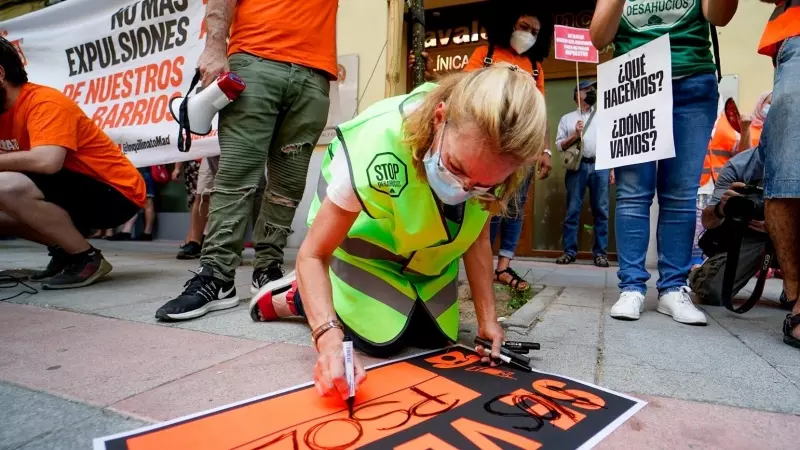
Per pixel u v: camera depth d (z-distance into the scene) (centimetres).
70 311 182
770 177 158
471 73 90
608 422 90
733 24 369
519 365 118
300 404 95
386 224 121
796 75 150
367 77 437
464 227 118
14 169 212
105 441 79
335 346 97
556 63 486
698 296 243
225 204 186
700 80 186
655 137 181
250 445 79
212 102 177
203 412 91
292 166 214
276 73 193
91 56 375
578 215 432
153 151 350
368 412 92
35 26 396
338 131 112
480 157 84
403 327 126
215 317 174
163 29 348
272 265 221
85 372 115
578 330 167
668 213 193
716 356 136
